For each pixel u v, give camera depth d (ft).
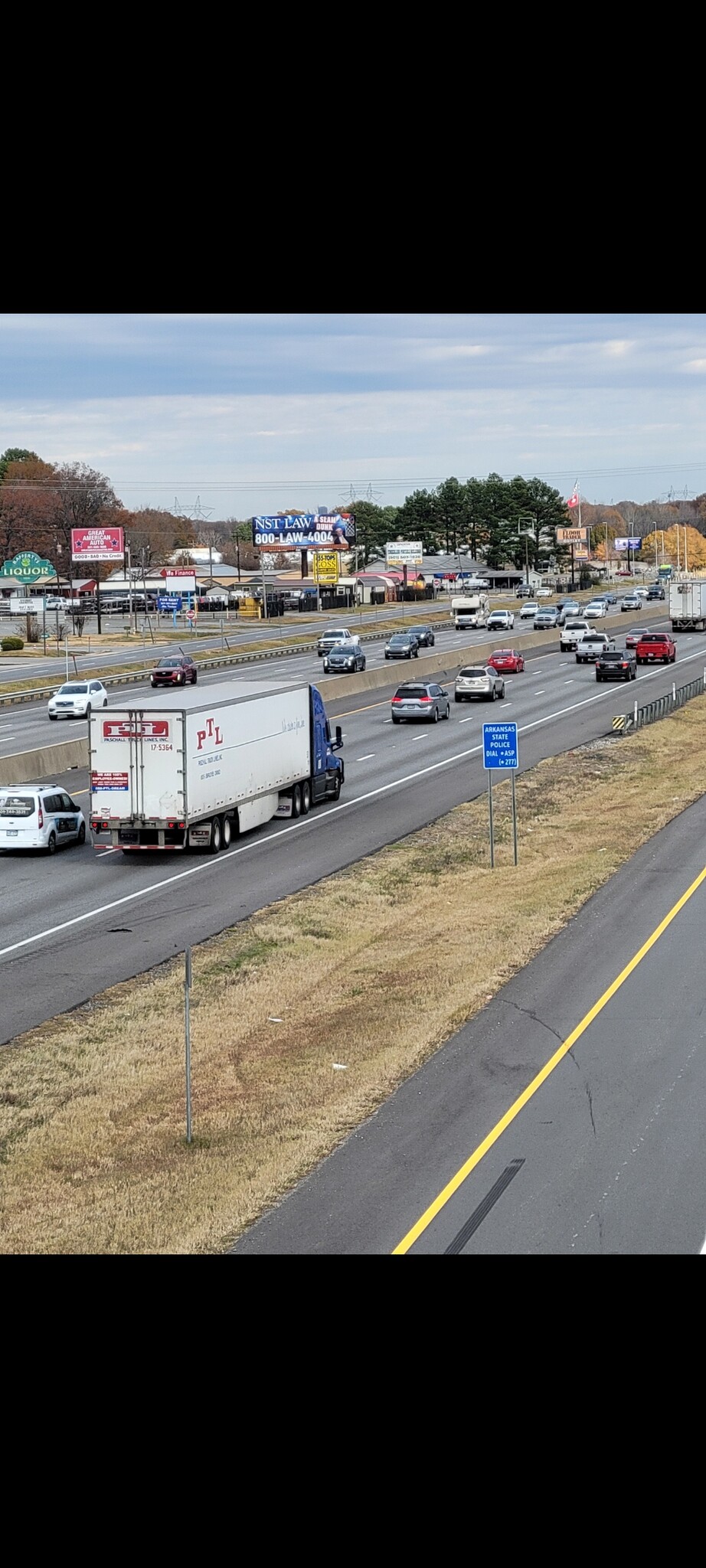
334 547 539.70
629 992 75.61
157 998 78.95
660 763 166.30
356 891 105.19
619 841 120.26
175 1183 53.31
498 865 114.93
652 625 403.95
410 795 149.28
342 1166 53.67
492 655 276.21
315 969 85.10
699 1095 60.08
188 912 99.60
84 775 167.94
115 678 283.59
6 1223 51.08
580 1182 51.31
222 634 405.18
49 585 602.03
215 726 120.67
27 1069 67.92
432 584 635.25
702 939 85.87
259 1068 67.00
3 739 201.67
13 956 88.69
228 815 125.49
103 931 94.53
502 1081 62.64
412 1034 69.72
